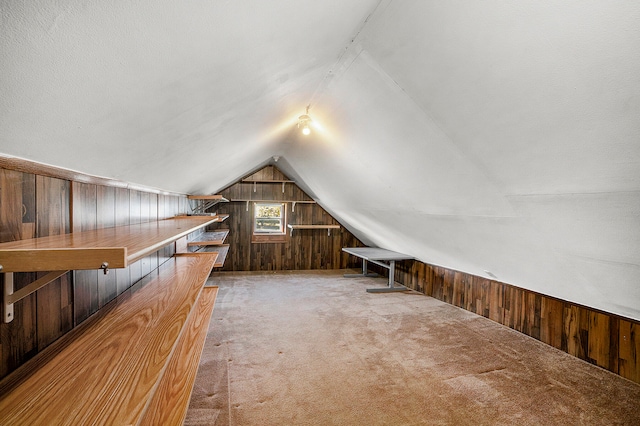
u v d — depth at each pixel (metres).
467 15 1.14
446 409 1.97
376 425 1.81
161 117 1.04
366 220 4.62
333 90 2.16
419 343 2.92
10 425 0.59
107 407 0.65
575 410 1.98
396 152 2.29
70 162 0.96
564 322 2.80
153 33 0.60
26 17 0.40
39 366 0.80
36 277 0.83
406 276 5.06
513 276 3.01
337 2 1.04
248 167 4.57
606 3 0.87
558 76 1.12
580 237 1.78
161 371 0.79
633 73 0.97
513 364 2.55
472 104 1.48
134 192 1.76
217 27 0.73
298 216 6.37
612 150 1.22
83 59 0.55
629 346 2.35
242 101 1.45
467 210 2.31
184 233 1.24
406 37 1.40
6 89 0.51
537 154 1.47
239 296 4.38
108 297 1.33
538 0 0.96
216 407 1.94
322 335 3.06
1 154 0.70
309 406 1.97
